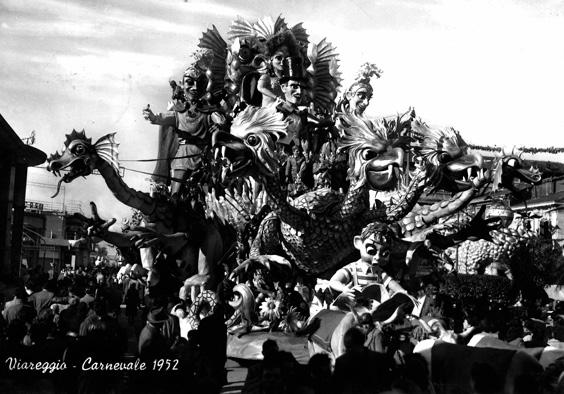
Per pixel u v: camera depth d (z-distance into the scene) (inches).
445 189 666.8
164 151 800.3
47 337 358.3
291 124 701.3
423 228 701.9
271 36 749.9
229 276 613.9
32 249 1951.3
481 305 489.4
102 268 1611.7
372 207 649.6
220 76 792.3
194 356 335.3
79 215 719.1
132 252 824.3
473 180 642.8
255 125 601.0
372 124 621.3
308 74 767.1
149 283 723.4
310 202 626.5
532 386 255.8
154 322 377.7
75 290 633.0
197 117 788.0
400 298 460.4
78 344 300.0
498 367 300.4
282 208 612.4
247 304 575.5
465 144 655.1
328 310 444.8
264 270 599.5
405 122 669.9
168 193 749.3
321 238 625.9
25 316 417.7
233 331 574.9
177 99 789.2
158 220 714.2
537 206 1374.3
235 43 772.6
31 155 1056.2
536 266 973.2
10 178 1031.0
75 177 652.1
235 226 721.6
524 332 456.4
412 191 639.8
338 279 534.3
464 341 391.5
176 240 715.4
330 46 802.8
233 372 525.3
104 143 672.4
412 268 591.2
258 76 767.7
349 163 630.5
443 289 800.9
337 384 269.9
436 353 325.4
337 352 387.9
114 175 676.1
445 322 438.9
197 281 684.7
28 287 758.5
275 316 573.9
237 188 748.6
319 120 710.5
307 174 699.4
